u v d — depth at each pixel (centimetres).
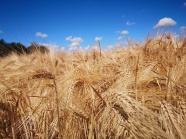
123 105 178
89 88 238
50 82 251
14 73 307
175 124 168
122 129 176
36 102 257
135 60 303
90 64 345
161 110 186
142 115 171
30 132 226
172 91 221
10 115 218
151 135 166
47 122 222
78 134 207
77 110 202
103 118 189
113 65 331
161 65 243
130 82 240
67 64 363
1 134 207
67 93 219
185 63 267
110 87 240
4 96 248
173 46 328
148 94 220
